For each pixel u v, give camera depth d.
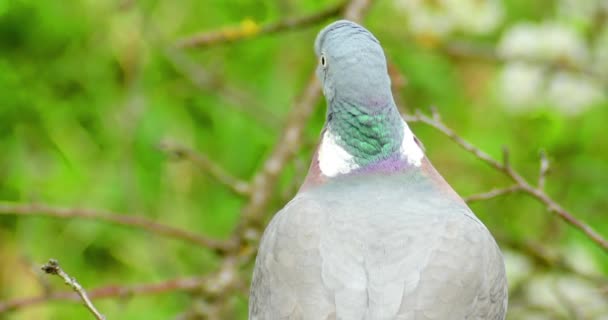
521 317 11.32
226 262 9.92
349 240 6.95
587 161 12.70
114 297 9.78
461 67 13.87
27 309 12.13
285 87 12.69
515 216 12.64
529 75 12.26
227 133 12.45
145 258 12.42
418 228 7.02
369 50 7.60
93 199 12.31
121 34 12.69
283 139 10.33
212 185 12.66
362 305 6.64
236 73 12.97
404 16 12.48
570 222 8.66
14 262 12.26
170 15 12.94
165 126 12.48
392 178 7.53
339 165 7.64
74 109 12.66
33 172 12.50
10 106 12.46
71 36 12.76
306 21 10.73
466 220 7.23
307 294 6.77
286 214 7.28
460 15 11.70
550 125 12.66
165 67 12.91
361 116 7.57
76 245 12.38
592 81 12.22
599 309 11.28
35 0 12.52
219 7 12.70
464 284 6.86
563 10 12.52
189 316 9.85
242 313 12.12
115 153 12.52
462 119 13.32
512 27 13.05
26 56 12.73
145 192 12.45
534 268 11.41
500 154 12.68
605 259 12.11
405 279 6.75
